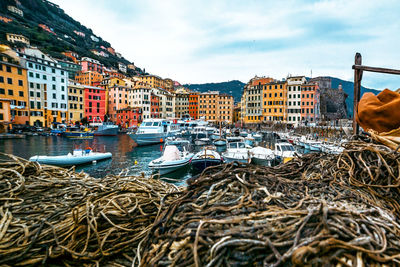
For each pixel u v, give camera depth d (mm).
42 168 3732
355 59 4418
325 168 3006
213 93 85688
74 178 3709
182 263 1358
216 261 1272
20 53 51656
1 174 3117
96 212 2441
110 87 73000
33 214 2451
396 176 2404
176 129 45531
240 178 2160
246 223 1526
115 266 2045
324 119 63375
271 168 3086
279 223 1484
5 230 2068
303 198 1897
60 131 48062
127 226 2410
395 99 3434
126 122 69125
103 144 36906
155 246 1690
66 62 89125
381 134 3268
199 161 17219
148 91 73938
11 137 40062
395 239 1387
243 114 80438
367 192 2342
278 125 58344
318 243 1230
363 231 1406
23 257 1889
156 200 2855
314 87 61219
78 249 2129
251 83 79500
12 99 46906
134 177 3875
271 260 1227
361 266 1125
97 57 124375
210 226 1562
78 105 62781
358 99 4398
